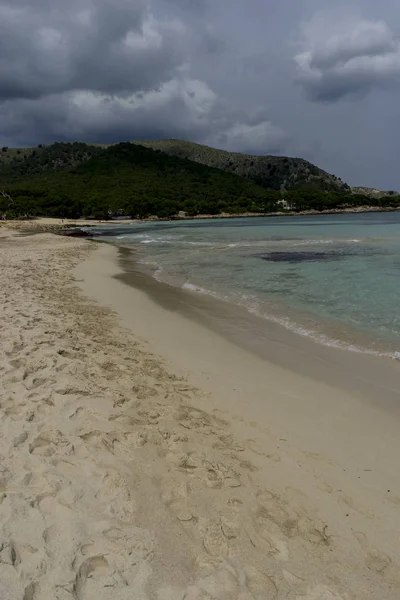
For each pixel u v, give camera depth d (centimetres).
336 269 1755
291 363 776
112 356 738
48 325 856
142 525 333
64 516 329
